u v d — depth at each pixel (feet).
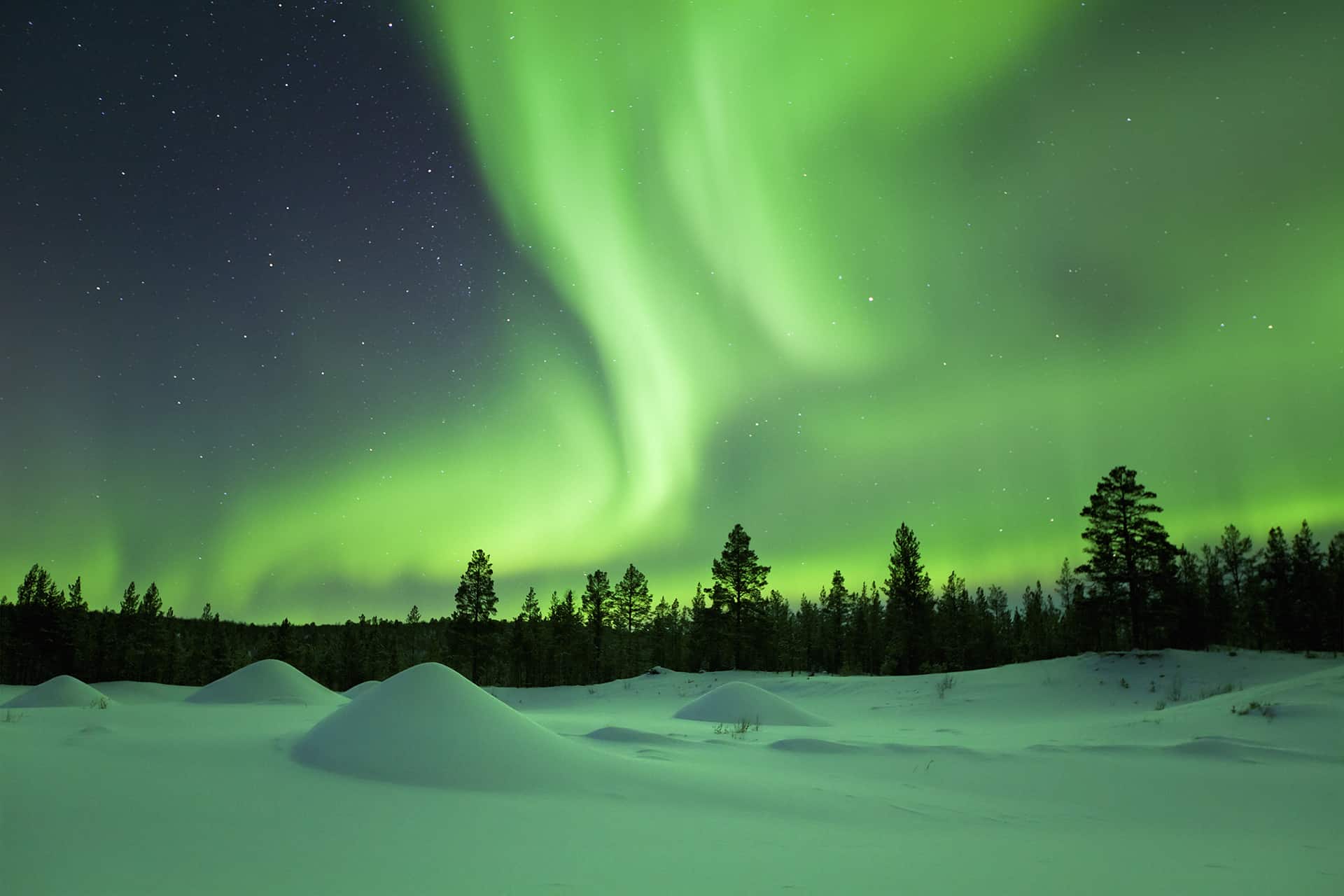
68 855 22.99
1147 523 145.38
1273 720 70.33
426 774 39.81
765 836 30.48
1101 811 39.45
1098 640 173.17
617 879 22.88
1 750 43.42
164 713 90.79
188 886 20.53
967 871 25.71
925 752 59.26
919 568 208.33
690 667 259.60
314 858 23.90
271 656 273.13
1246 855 29.50
